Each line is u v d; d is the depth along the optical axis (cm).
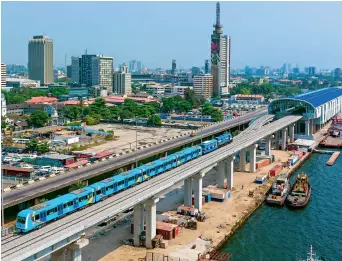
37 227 11112
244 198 19138
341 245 14925
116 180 14375
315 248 14675
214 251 13812
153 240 13725
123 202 12731
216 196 18688
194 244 14112
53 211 11650
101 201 13450
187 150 19438
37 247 9588
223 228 15638
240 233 15762
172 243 14175
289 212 18025
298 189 19588
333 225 16650
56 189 17225
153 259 12875
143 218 14100
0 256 9294
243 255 14000
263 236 15538
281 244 14925
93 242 14138
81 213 12294
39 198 16850
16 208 16800
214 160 18212
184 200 17262
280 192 19362
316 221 17038
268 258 13838
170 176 15825
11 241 10288
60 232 10669
